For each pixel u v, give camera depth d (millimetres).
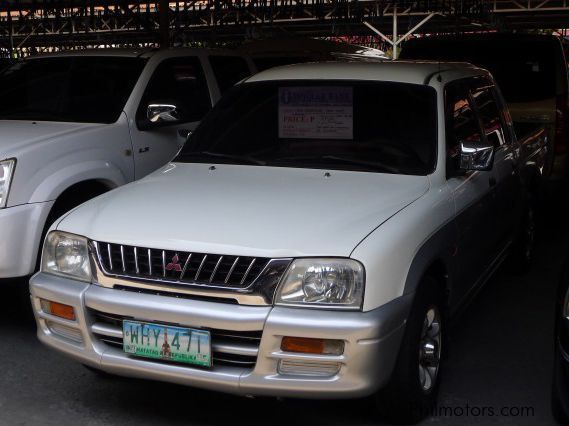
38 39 22781
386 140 4262
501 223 5141
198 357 3234
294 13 19188
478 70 5398
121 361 3395
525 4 20250
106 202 3875
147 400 3963
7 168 4613
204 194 3859
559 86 7930
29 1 16172
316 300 3156
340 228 3355
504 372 4328
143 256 3393
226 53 6973
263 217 3488
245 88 4871
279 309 3154
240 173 4230
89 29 20562
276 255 3188
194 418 3768
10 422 3711
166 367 3299
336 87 4496
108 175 5262
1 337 4805
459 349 4672
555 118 7871
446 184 4086
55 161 4910
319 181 4004
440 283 3926
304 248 3209
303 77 4715
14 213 4605
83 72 6004
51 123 5477
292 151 4375
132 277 3381
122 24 20000
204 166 4414
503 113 5598
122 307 3340
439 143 4188
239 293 3186
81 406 3889
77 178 4996
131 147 5555
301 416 3771
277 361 3158
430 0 18812
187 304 3236
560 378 3381
